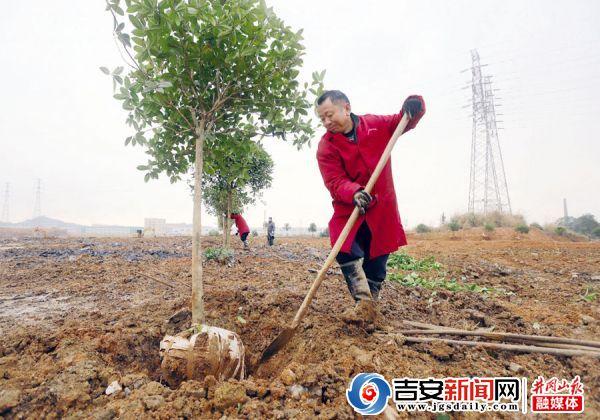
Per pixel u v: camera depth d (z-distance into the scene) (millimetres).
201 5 2676
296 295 3898
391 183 3100
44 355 2553
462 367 2391
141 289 5020
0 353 2650
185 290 4805
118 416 1845
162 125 3283
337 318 3209
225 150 3820
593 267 8133
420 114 2926
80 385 2086
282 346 2729
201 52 2936
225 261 7434
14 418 1885
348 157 2988
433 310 3922
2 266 7375
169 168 3723
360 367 2254
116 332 2928
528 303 4582
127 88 2838
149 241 15211
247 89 3301
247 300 3680
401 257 8359
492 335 2812
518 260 9516
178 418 1820
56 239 17172
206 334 2361
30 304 4332
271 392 2020
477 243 15156
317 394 2027
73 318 3641
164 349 2346
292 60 3203
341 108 2906
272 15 3023
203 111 3227
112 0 2576
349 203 2809
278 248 12242
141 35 2750
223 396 1919
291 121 3648
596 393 2125
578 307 4273
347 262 3086
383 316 3326
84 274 6367
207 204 12211
